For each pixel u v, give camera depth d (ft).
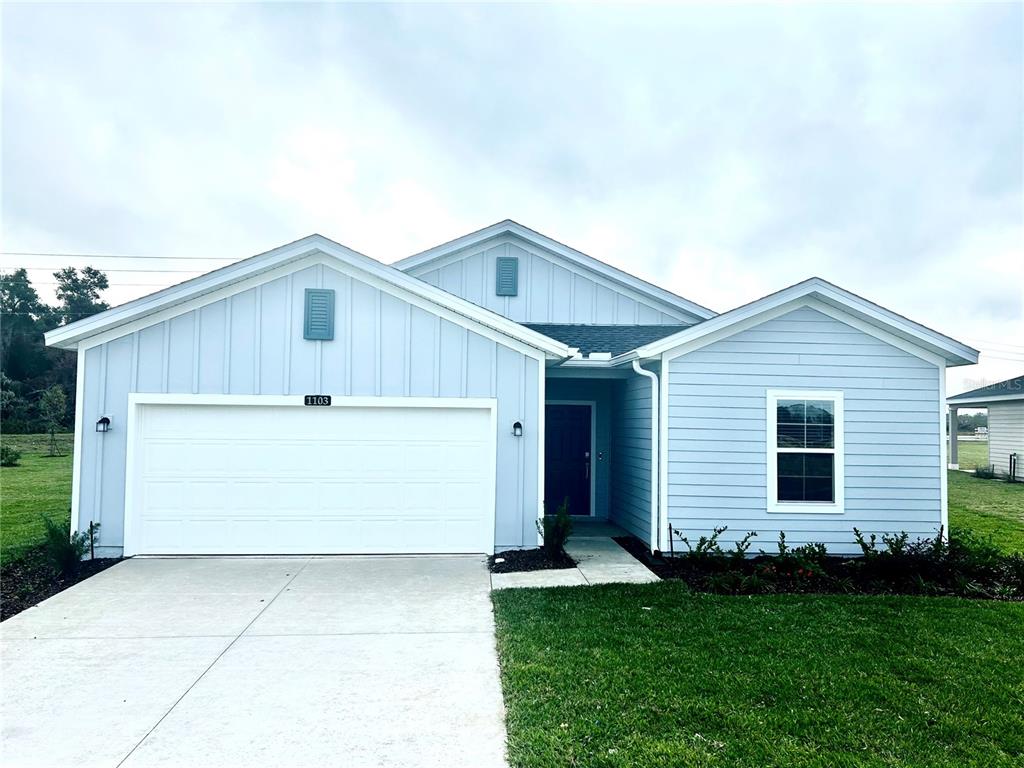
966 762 10.95
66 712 12.95
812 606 20.33
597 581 23.48
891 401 28.99
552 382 38.42
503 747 11.50
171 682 14.46
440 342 27.86
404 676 14.76
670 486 28.55
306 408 27.43
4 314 133.18
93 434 26.48
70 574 24.06
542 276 40.50
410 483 27.76
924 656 15.89
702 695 13.42
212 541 26.96
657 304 41.01
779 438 28.91
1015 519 40.37
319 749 11.44
